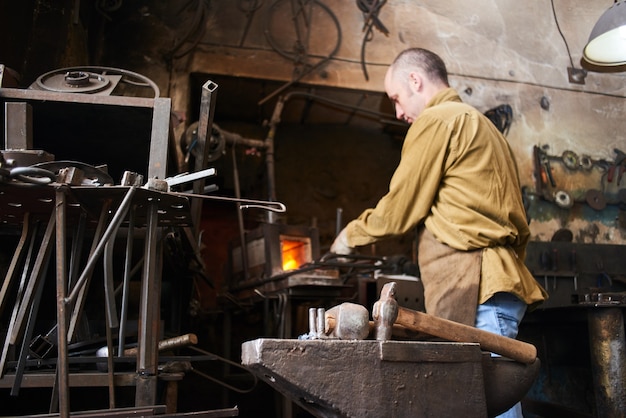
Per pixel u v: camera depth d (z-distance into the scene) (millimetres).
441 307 2006
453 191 2047
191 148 3008
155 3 4027
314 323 1290
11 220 1769
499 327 1926
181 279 3076
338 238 2320
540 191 4293
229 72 3984
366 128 4871
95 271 2473
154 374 1665
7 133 1871
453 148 2064
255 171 4527
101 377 1669
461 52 4461
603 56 3264
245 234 3469
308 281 2957
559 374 3561
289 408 3035
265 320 3191
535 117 4465
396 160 4910
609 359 2445
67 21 3219
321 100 4328
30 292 1539
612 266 3916
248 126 4656
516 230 2047
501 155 2125
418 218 2104
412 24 4414
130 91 3801
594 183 4426
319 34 4219
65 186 1420
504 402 1489
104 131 2342
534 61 4578
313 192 4660
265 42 4109
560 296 3809
